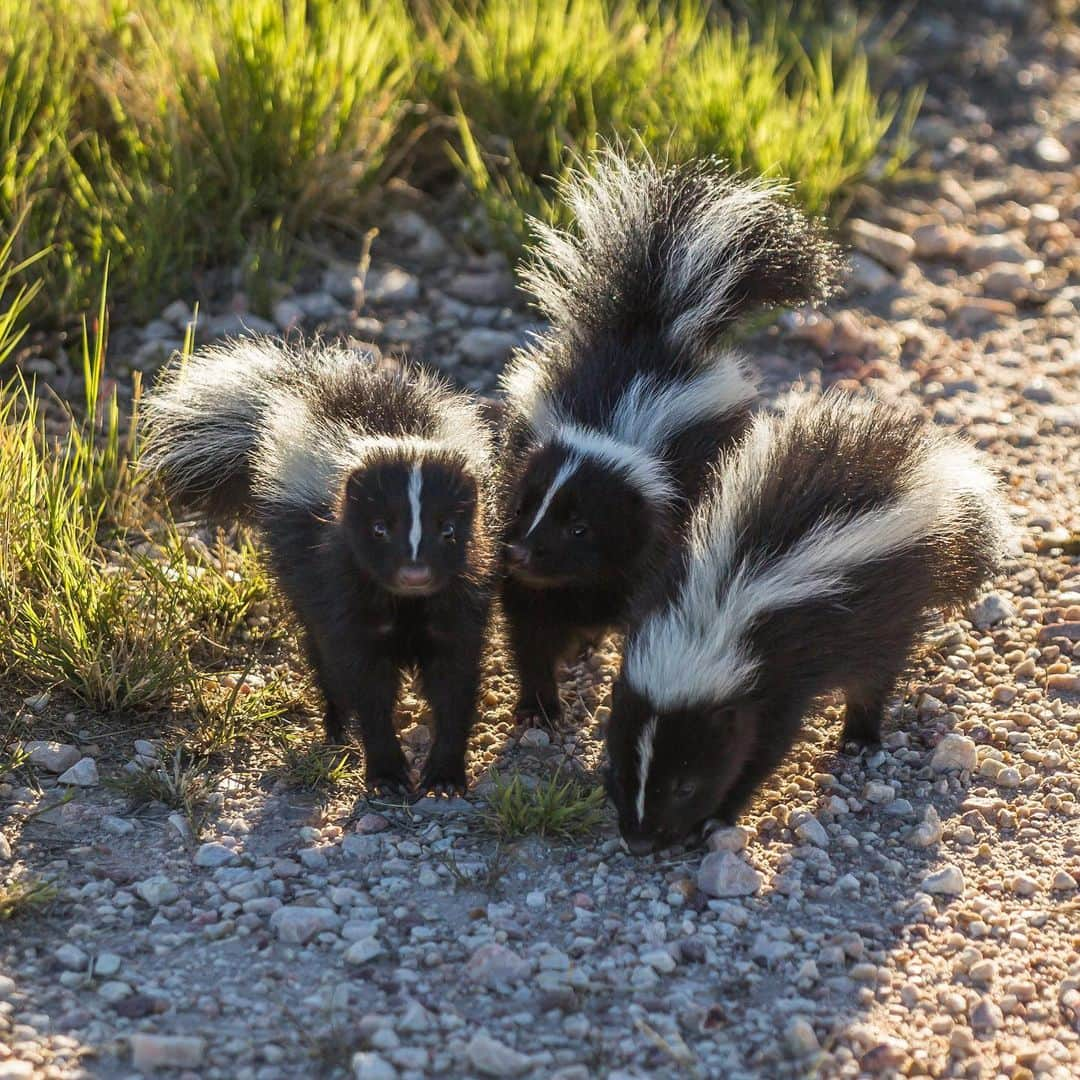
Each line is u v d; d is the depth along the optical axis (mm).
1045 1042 7836
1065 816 9648
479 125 16844
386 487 9445
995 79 20812
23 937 8211
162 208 14820
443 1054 7445
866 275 16344
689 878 9008
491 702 11086
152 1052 7258
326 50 15883
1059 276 16797
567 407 11602
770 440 10375
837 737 10625
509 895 8820
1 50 14961
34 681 10547
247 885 8680
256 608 11570
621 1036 7660
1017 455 13797
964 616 11672
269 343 12492
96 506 12406
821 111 17438
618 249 12367
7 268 14266
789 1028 7734
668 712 9008
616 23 17594
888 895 8945
